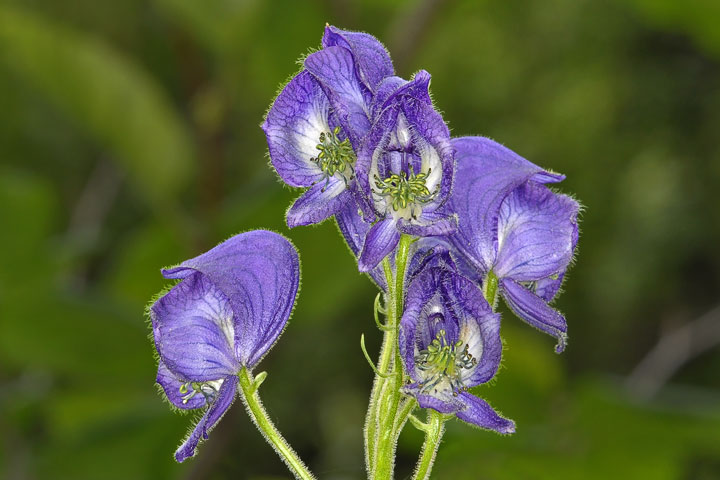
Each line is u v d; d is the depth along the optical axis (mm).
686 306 1250
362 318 1287
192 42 746
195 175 670
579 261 1298
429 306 465
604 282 1270
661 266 1253
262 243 480
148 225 891
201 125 672
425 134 463
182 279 479
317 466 1293
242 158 953
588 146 1323
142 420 713
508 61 1360
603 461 638
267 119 473
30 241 688
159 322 475
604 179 1312
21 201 677
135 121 643
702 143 1273
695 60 1288
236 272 477
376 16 843
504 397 685
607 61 1346
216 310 478
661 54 1309
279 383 1279
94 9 912
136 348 696
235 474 928
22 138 1030
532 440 650
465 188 477
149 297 759
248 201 653
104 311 683
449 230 460
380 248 462
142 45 946
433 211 463
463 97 1377
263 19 669
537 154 1338
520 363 679
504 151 478
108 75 641
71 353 694
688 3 733
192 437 475
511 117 1379
